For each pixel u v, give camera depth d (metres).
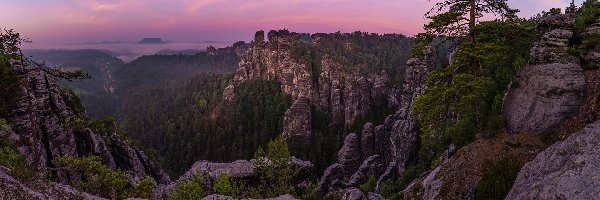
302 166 54.00
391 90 149.88
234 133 158.62
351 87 152.38
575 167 16.98
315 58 195.12
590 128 19.08
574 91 25.03
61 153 50.09
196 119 180.00
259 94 184.62
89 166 32.06
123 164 65.44
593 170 16.20
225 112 179.50
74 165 32.28
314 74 174.00
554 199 16.22
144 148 81.25
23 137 41.91
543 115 25.69
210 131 163.38
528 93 27.36
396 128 94.62
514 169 22.86
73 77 34.50
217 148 149.75
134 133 183.25
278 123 158.62
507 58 33.59
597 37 26.42
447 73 28.27
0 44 30.72
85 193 26.17
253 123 164.25
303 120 142.50
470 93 27.39
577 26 28.75
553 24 27.88
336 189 81.00
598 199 14.99
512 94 29.33
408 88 118.25
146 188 35.06
